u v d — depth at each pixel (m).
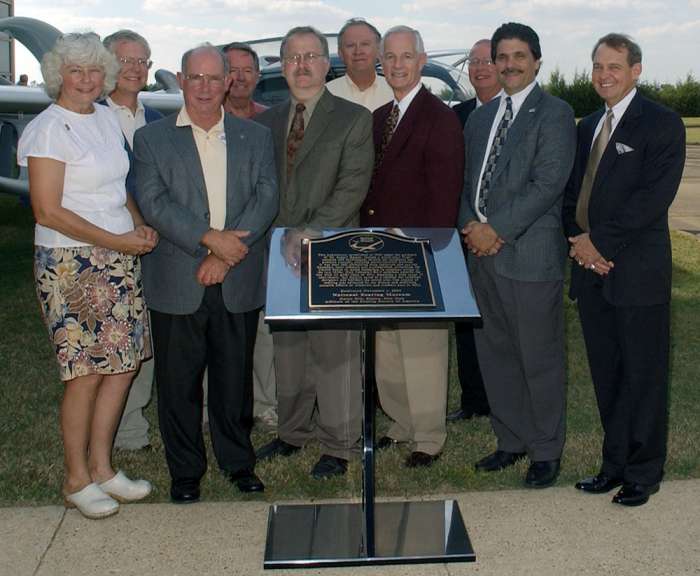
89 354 3.40
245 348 3.76
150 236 3.55
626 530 3.40
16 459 4.19
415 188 3.93
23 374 5.62
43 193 3.26
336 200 3.84
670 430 4.53
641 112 3.46
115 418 3.73
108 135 3.46
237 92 4.73
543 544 3.30
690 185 18.50
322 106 3.85
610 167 3.50
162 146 3.57
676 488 3.79
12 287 8.26
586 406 5.04
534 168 3.71
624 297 3.51
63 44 3.28
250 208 3.62
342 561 3.16
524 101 3.74
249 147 3.66
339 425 4.04
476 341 4.09
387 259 3.15
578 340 6.47
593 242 3.48
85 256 3.38
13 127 9.77
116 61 3.41
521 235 3.76
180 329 3.64
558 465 3.89
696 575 3.06
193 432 3.71
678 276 8.75
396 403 4.36
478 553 3.25
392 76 3.91
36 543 3.34
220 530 3.45
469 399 4.92
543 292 3.80
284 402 4.27
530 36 3.67
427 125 3.90
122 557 3.24
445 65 8.08
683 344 6.30
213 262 3.55
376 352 4.30
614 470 3.77
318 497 3.79
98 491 3.58
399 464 4.14
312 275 3.08
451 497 3.75
